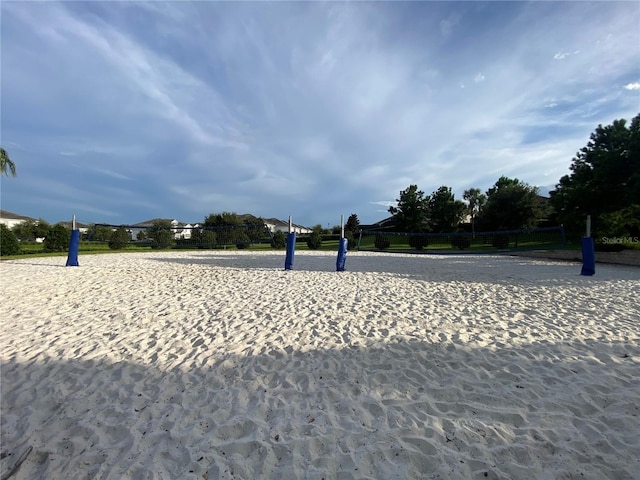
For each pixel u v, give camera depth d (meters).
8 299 5.94
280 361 3.31
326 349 3.60
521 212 27.69
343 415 2.42
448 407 2.51
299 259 14.27
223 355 3.45
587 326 4.36
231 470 1.91
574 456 1.99
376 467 1.92
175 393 2.73
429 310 5.15
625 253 12.39
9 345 3.72
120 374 3.05
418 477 1.85
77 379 2.96
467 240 25.53
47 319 4.71
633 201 12.67
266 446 2.10
